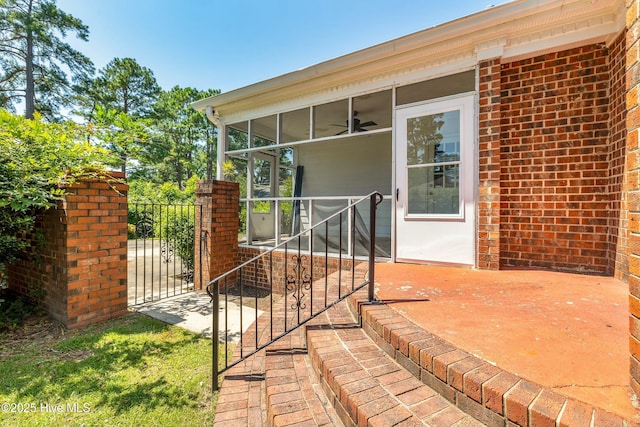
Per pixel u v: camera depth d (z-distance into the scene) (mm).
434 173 3643
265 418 1731
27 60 14070
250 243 5359
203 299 4238
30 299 3529
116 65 18156
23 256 3541
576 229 3162
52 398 2021
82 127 3498
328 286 3078
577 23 2980
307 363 2018
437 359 1403
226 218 4930
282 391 1725
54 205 3037
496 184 3270
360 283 2953
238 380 2148
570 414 1027
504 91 3455
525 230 3395
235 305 4000
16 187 2840
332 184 7801
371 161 7367
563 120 3189
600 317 1906
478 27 3236
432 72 3729
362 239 4762
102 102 16750
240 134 6270
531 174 3348
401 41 3639
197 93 21453
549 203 3273
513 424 1115
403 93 4027
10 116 3012
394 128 3953
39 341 2844
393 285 2717
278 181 6949
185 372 2344
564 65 3168
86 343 2811
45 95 14938
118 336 2963
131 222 11023
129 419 1839
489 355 1432
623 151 2689
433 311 2035
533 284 2695
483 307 2109
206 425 1796
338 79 4441
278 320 2998
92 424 1794
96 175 3273
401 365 1643
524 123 3365
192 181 17094
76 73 15695
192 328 3184
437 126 3629
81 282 3191
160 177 19844
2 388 2123
